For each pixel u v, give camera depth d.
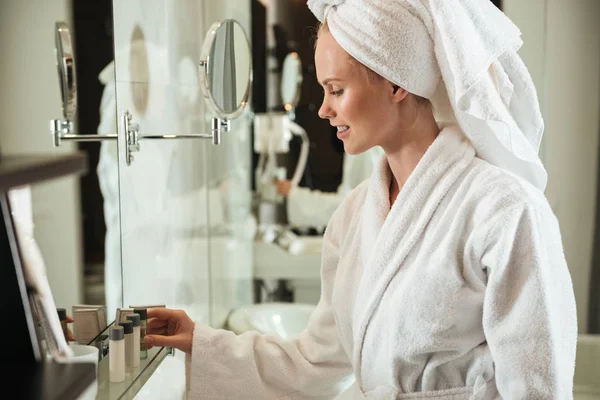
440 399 1.12
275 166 3.04
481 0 1.12
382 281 1.15
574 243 3.11
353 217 1.31
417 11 1.11
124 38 1.31
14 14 0.92
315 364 1.37
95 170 1.18
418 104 1.18
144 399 1.39
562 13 2.97
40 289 0.90
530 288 1.01
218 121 1.56
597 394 2.88
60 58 1.06
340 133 1.22
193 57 1.95
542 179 1.19
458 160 1.15
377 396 1.15
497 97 1.11
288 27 2.96
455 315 1.09
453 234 1.09
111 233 1.25
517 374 1.00
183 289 1.97
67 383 0.72
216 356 1.33
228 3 2.84
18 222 0.83
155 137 1.46
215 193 2.60
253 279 3.06
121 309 1.20
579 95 3.02
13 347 0.78
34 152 0.97
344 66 1.15
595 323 3.13
